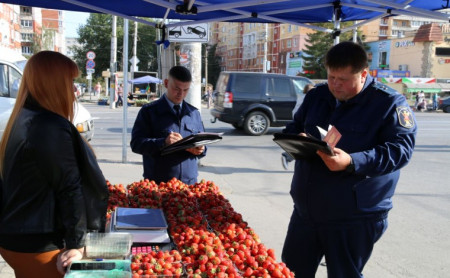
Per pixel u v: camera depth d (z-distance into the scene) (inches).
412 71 2053.4
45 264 81.7
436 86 1822.1
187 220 112.1
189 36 279.1
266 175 329.4
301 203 109.4
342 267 107.2
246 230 109.6
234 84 538.9
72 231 78.8
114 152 399.2
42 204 78.9
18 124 79.1
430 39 1956.2
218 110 559.8
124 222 105.3
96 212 84.8
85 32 2677.2
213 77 3526.1
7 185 79.7
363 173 95.4
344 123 103.7
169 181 148.0
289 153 104.9
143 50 2817.4
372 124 101.3
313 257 112.6
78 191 79.5
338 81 99.1
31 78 80.4
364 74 100.3
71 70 84.0
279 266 90.6
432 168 371.9
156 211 116.5
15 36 2778.1
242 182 306.2
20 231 78.6
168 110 154.3
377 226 106.2
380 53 2265.0
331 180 103.4
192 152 149.3
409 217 237.8
